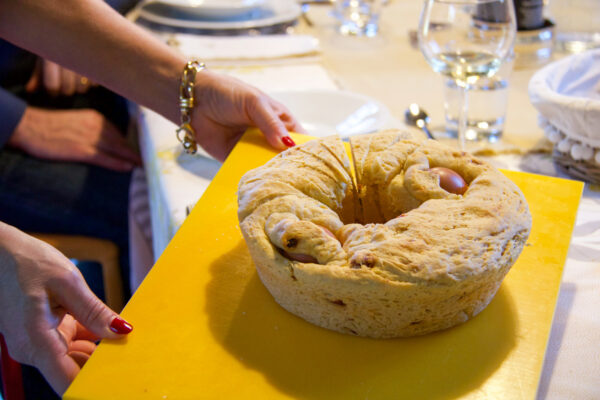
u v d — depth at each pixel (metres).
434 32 0.73
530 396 0.48
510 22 0.71
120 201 1.04
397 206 0.57
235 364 0.51
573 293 0.58
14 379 0.64
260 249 0.52
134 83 0.76
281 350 0.52
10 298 0.54
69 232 1.02
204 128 0.75
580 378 0.52
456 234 0.51
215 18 1.14
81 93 1.14
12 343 0.55
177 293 0.56
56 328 0.55
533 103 0.71
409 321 0.51
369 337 0.53
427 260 0.49
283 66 1.00
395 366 0.50
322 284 0.50
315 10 1.25
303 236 0.51
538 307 0.54
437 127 0.82
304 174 0.57
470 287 0.50
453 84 0.79
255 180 0.57
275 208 0.54
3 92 1.00
